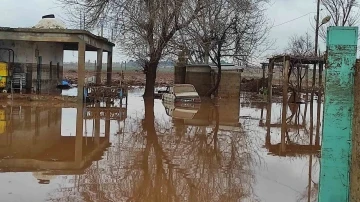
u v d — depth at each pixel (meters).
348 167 4.57
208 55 30.75
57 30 22.83
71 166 8.86
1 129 13.80
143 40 26.25
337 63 4.55
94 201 6.45
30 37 22.95
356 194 4.29
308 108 25.83
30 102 22.86
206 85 32.62
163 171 8.62
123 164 9.19
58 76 30.62
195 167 9.10
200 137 13.42
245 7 29.25
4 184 7.22
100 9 25.89
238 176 8.34
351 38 4.52
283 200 6.73
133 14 24.83
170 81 55.94
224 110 22.73
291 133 15.05
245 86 43.28
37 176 7.90
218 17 28.80
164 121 17.22
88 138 12.63
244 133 14.66
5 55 26.22
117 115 18.97
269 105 26.34
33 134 13.07
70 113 18.95
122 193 6.94
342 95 4.57
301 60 25.58
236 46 31.33
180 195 6.93
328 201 4.64
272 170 8.98
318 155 10.91
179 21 26.25
